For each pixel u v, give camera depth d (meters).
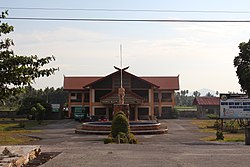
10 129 42.66
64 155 12.84
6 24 10.61
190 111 72.94
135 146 17.08
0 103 10.50
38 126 47.62
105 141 23.36
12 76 10.09
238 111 35.38
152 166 10.43
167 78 69.69
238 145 19.89
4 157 10.68
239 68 51.66
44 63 10.62
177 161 11.38
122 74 60.00
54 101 96.81
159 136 32.66
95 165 10.61
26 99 65.44
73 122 55.59
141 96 60.75
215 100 70.44
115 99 56.31
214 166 10.43
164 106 67.19
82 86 67.06
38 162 11.47
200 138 30.31
